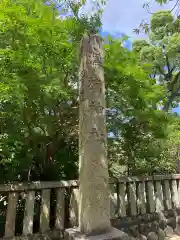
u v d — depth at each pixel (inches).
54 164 154.7
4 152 107.0
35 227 122.6
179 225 152.6
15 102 111.1
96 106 108.8
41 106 128.7
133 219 136.7
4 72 110.3
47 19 115.8
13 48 112.6
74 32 129.8
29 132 139.1
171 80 405.7
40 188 114.0
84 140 106.7
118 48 145.8
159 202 152.6
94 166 102.9
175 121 196.5
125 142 164.6
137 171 166.9
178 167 182.9
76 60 129.0
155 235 137.6
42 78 119.1
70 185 122.3
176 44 347.6
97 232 98.1
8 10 106.5
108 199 104.0
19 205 125.3
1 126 115.3
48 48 119.6
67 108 147.6
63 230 113.3
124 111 157.6
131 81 145.9
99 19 133.3
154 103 162.6
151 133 161.5
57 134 151.7
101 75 114.0
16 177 131.1
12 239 101.4
